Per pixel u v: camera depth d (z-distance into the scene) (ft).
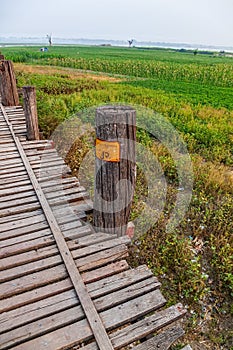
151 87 47.67
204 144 21.17
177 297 9.23
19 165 13.32
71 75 57.36
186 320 8.59
